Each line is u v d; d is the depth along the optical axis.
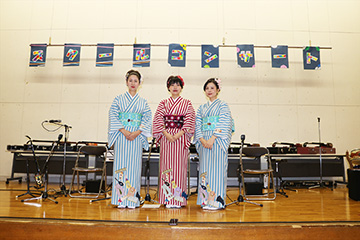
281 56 5.33
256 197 3.81
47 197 3.35
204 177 2.93
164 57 5.90
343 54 6.00
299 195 4.01
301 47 5.56
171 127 2.99
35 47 5.34
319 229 2.09
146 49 5.17
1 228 2.13
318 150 4.82
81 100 5.83
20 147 4.80
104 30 6.01
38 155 5.38
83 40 5.99
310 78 5.91
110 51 5.27
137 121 3.01
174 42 5.94
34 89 5.88
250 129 5.73
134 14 6.04
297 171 5.24
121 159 2.93
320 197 3.80
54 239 2.08
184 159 3.01
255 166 5.13
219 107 2.99
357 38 6.05
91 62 5.94
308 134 5.75
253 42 5.97
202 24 5.99
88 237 2.07
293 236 2.07
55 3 6.11
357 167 3.61
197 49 5.92
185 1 6.05
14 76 5.93
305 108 5.82
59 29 6.04
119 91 5.84
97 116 5.77
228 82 5.84
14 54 6.00
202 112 3.08
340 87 5.91
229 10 6.04
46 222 2.12
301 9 6.09
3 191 4.01
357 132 5.79
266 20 6.04
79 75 5.90
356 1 6.07
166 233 2.03
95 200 3.26
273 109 5.79
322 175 5.25
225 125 2.91
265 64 5.91
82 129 5.75
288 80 5.88
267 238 2.05
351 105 5.86
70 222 2.12
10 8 6.12
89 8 6.08
